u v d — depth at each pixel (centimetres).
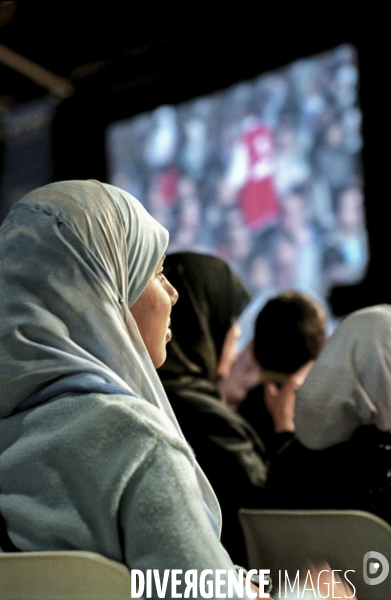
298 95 430
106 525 70
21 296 82
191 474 73
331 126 415
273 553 123
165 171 488
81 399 77
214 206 461
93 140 520
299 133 427
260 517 124
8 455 77
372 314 147
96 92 517
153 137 495
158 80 490
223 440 168
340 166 410
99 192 91
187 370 183
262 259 436
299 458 144
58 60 503
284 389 192
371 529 112
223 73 459
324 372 144
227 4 440
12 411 81
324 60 420
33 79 512
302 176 424
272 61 438
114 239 89
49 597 70
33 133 548
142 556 69
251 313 430
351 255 402
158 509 69
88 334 83
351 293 361
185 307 191
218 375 202
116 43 480
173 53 475
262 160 442
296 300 193
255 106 447
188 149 477
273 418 194
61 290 82
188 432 168
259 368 197
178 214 478
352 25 408
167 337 101
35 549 74
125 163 508
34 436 77
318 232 415
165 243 98
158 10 445
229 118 458
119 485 70
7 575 72
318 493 137
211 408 172
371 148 395
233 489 164
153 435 73
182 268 196
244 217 446
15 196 559
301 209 422
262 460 178
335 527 115
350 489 134
